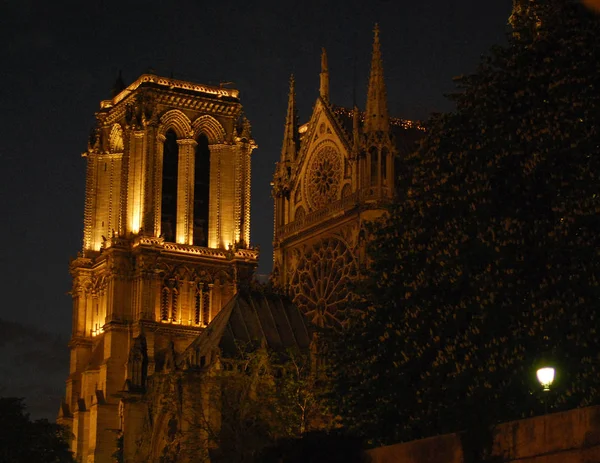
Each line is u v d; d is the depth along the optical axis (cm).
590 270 5259
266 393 8956
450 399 5519
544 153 5669
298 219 12069
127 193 16050
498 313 5503
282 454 5700
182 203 16250
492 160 5956
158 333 15425
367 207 10931
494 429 4328
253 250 16162
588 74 5869
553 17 6247
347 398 6544
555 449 4012
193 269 15900
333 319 11200
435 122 6681
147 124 16138
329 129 11869
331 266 11425
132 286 15750
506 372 5278
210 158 16725
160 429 10788
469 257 5831
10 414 12812
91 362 16000
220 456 9069
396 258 6475
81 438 15675
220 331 10956
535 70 6041
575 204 5412
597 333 5066
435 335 5919
